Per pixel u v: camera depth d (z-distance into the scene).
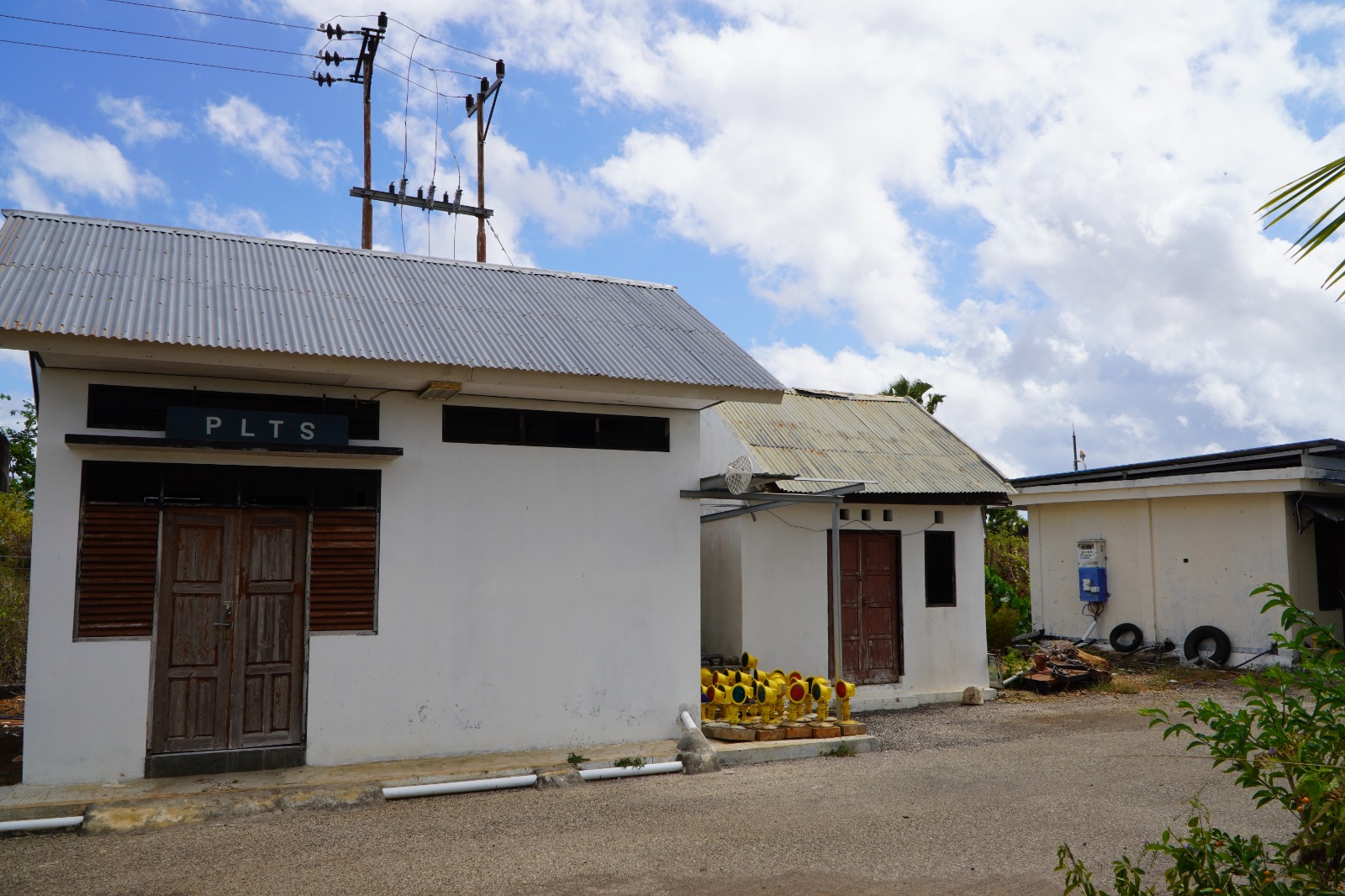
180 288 8.52
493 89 19.05
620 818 7.11
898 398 16.05
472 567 8.83
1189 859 3.39
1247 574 15.99
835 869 5.94
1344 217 2.66
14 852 6.29
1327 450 15.09
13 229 8.91
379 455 8.31
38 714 7.38
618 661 9.36
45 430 7.54
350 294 9.44
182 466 7.97
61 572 7.52
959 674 13.30
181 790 7.36
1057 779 8.40
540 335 9.52
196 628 7.95
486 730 8.75
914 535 13.20
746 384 9.37
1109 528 18.16
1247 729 3.32
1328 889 3.09
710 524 12.88
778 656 12.11
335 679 8.27
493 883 5.68
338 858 6.14
